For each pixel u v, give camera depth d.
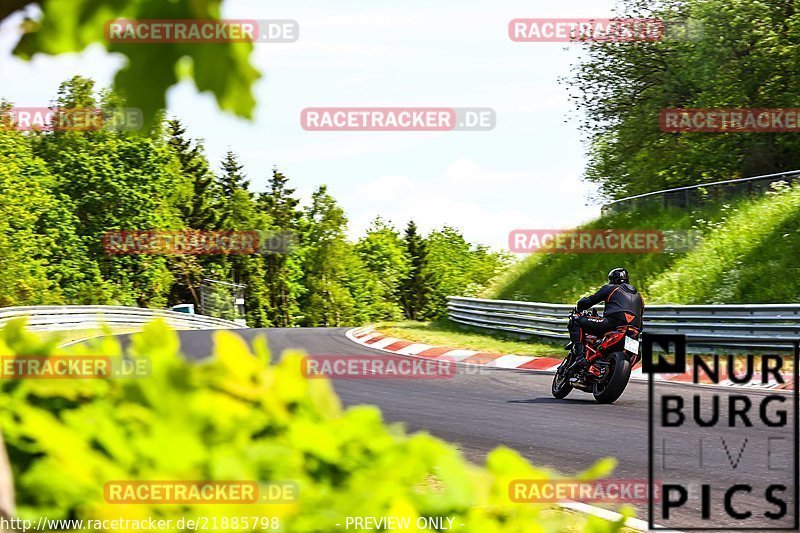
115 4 1.40
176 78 1.41
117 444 1.53
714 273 26.73
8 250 62.78
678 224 32.56
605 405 13.95
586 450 10.26
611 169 47.50
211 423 1.63
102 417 1.69
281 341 28.31
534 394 15.47
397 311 149.75
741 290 25.27
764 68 40.06
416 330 31.09
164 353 1.76
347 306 123.75
